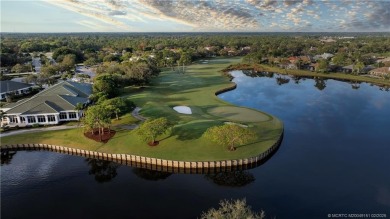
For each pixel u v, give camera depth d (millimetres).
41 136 81625
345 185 58562
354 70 196125
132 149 72500
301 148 76312
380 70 184750
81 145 75812
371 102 121562
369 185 58438
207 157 68000
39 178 62844
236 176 63906
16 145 77562
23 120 89438
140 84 142625
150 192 57438
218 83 154625
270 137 79438
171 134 77688
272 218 48812
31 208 52094
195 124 83750
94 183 60906
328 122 96312
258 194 56031
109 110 85312
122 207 52375
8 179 62281
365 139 82062
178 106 109125
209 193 56875
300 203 52812
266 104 118625
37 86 141125
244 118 95000
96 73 165875
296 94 136375
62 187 59375
